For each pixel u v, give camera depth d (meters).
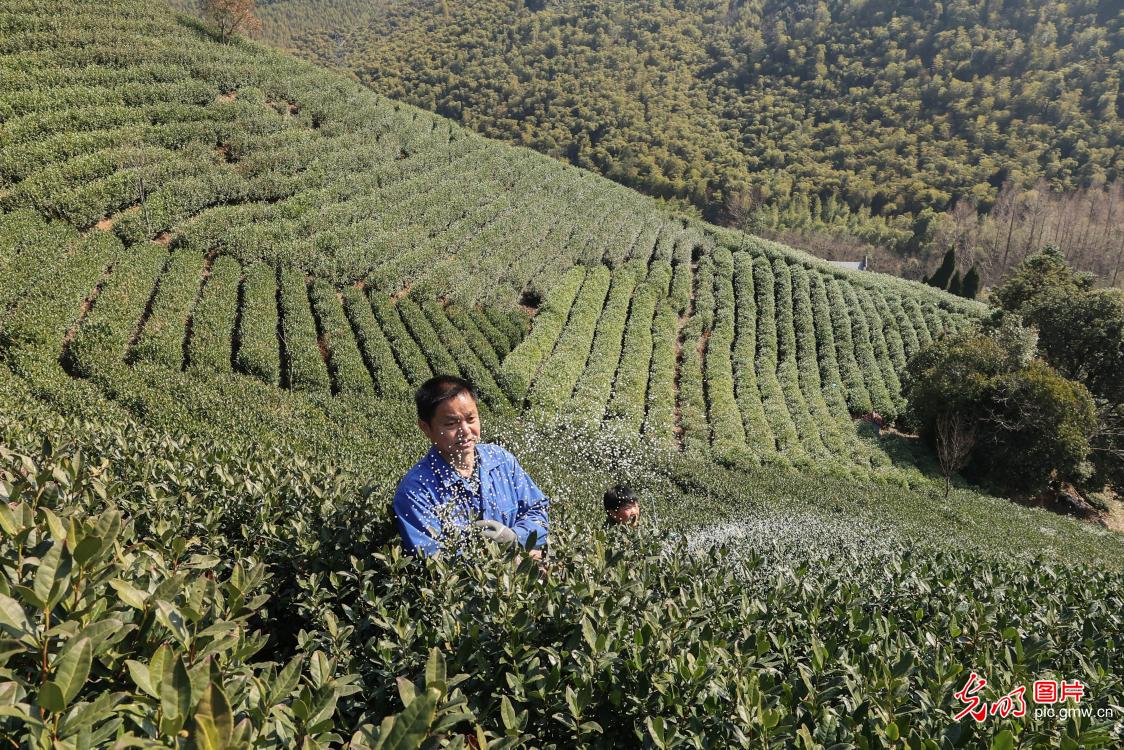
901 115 97.38
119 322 18.70
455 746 1.44
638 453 18.92
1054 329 28.14
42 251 20.38
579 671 2.20
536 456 16.41
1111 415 26.84
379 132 38.53
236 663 1.85
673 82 108.44
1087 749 2.20
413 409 19.44
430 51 116.38
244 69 37.47
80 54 32.19
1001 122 92.19
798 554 5.93
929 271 74.56
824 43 110.56
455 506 3.15
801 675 2.40
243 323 21.00
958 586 4.14
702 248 42.44
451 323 26.11
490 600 2.56
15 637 1.51
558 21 121.12
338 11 140.50
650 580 3.10
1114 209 72.62
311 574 3.04
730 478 18.81
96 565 1.75
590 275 34.66
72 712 1.36
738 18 122.31
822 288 40.62
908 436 29.73
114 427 5.67
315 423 16.45
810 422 27.50
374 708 2.43
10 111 26.19
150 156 27.14
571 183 45.00
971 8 103.50
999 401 24.84
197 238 23.92
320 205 29.44
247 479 3.97
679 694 2.18
